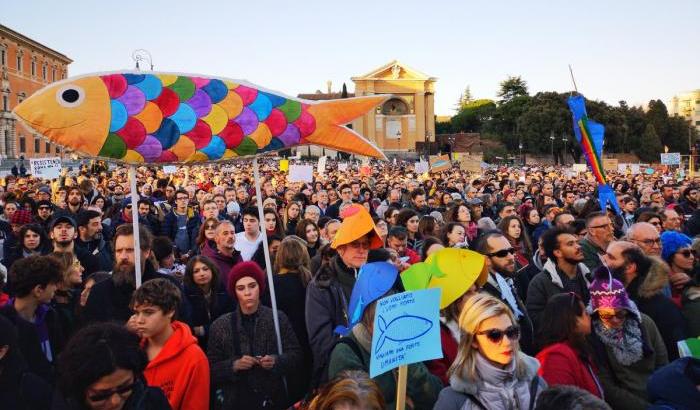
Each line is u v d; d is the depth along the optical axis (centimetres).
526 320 466
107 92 440
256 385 409
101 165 3234
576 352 343
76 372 233
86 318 434
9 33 6769
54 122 429
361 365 332
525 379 290
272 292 451
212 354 419
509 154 8362
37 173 1680
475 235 891
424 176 2575
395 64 9231
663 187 1578
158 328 348
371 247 441
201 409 354
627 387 363
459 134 9362
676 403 263
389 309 291
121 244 456
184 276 509
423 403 336
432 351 293
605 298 362
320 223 820
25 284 390
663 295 439
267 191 1422
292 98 491
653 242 553
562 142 7738
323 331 426
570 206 1170
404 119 9331
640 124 8294
